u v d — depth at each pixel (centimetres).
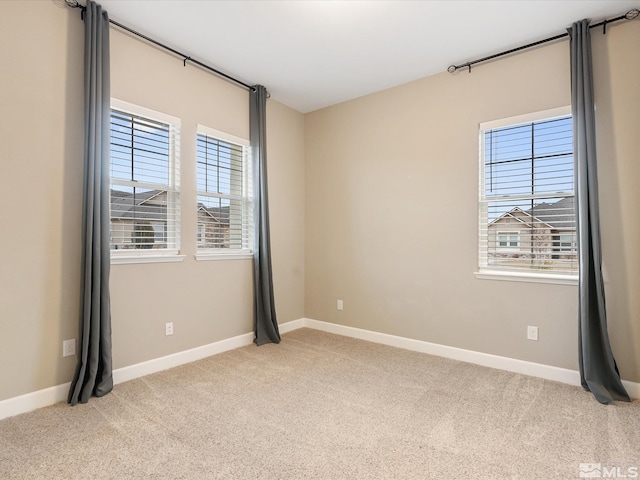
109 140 242
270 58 303
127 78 262
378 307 367
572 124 250
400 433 193
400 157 352
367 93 374
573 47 250
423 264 336
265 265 360
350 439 187
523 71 282
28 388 215
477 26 255
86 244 227
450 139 320
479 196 308
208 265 322
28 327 215
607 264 245
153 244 285
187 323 304
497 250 302
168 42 278
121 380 259
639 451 176
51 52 223
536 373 275
